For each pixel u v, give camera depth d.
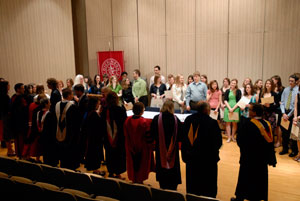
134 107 3.74
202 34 7.87
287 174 4.45
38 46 7.78
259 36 7.28
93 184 2.97
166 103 3.49
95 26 9.02
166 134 3.41
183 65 8.23
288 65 7.11
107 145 4.08
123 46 8.83
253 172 3.31
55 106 4.21
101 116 4.10
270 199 3.68
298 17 6.83
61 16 8.14
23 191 2.82
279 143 5.85
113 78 7.29
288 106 5.12
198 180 3.34
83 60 9.31
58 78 8.23
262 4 7.12
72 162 4.35
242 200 3.44
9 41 7.35
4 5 7.20
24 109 4.91
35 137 4.75
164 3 8.16
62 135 4.19
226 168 4.74
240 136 3.34
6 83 5.43
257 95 5.91
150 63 8.61
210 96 6.29
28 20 7.56
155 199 2.66
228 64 7.72
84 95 4.63
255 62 7.43
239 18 7.41
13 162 3.51
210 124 3.21
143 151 3.77
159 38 8.38
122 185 2.79
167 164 3.44
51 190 2.64
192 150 3.29
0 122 5.50
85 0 8.99
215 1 7.59
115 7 8.72
